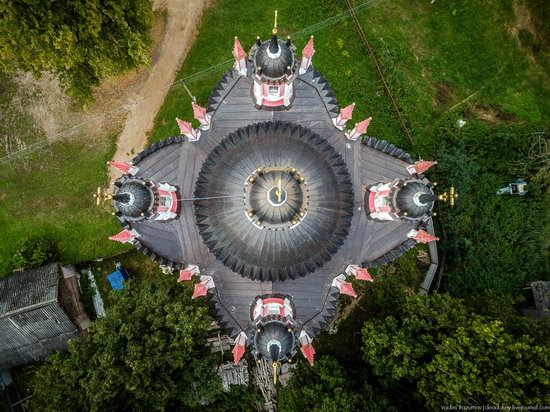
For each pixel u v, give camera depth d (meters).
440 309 40.47
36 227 47.88
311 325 41.28
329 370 42.75
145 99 48.50
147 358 36.28
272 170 31.28
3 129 48.12
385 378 41.19
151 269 48.66
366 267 40.91
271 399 46.88
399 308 44.25
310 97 41.47
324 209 33.22
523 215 50.22
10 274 46.91
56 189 48.19
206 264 40.75
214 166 35.06
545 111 50.94
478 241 49.22
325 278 40.78
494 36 51.25
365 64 49.56
